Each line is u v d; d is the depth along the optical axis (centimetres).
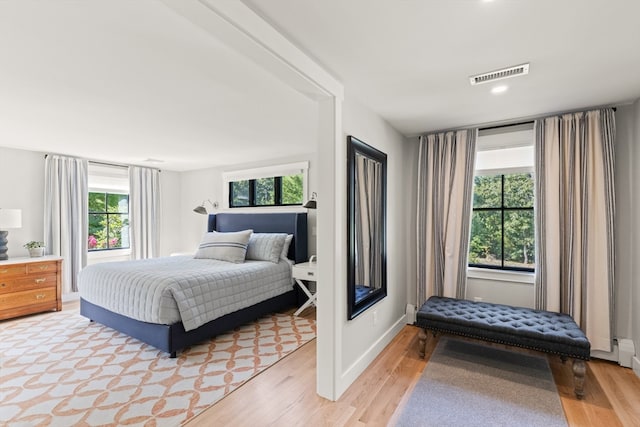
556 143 278
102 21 147
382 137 296
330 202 213
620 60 187
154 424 190
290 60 165
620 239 263
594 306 263
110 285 327
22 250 433
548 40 166
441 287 333
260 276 377
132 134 354
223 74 204
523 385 231
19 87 223
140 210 561
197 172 608
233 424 189
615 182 261
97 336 327
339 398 215
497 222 329
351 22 150
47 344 307
